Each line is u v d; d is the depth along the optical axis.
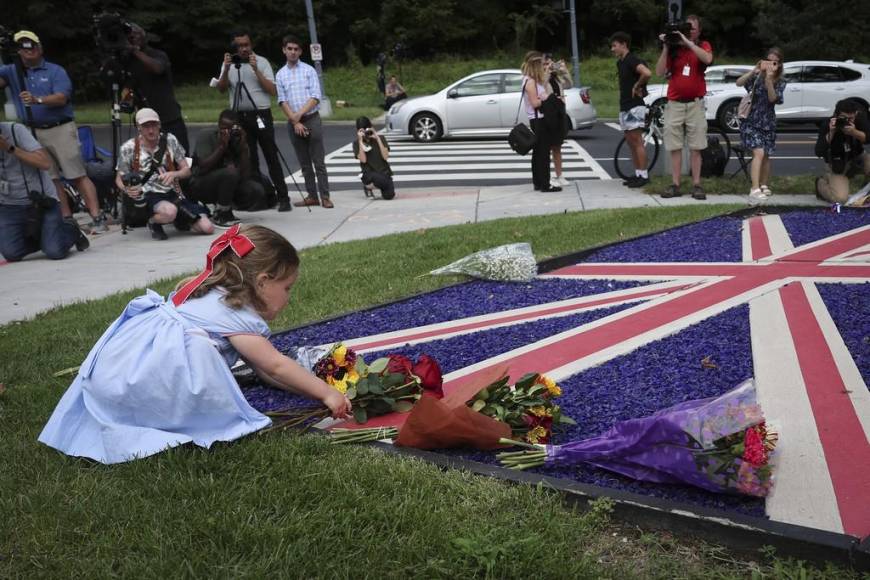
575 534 2.60
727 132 19.62
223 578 2.41
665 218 8.28
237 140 9.38
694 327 4.73
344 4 41.53
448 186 12.99
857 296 5.13
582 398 3.78
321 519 2.69
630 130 10.74
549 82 10.88
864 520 2.61
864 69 19.06
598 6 40.59
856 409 3.46
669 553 2.55
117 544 2.62
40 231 8.10
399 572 2.43
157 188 9.03
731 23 39.28
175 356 3.23
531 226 8.29
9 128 7.86
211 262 3.44
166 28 39.34
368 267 6.82
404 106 19.91
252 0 39.88
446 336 4.91
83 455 3.30
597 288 5.85
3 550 2.65
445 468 3.11
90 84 36.59
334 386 3.67
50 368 4.64
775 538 2.46
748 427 2.73
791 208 8.47
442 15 40.12
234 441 3.31
